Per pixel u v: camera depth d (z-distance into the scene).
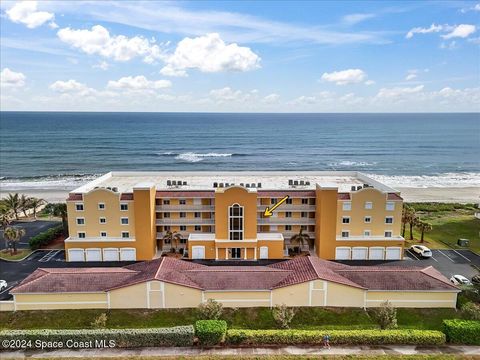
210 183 85.00
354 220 73.81
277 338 42.38
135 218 72.12
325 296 53.12
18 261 73.00
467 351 41.38
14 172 180.75
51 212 106.06
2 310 53.12
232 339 42.47
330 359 38.62
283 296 53.19
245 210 71.88
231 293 53.09
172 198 74.88
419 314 52.38
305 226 77.62
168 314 52.19
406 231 90.62
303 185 81.69
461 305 53.47
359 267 58.69
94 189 71.81
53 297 52.88
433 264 71.62
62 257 74.94
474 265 71.12
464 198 135.50
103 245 72.62
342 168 194.25
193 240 72.56
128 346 42.44
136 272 56.62
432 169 194.12
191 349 41.81
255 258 73.00
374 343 42.50
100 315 51.31
